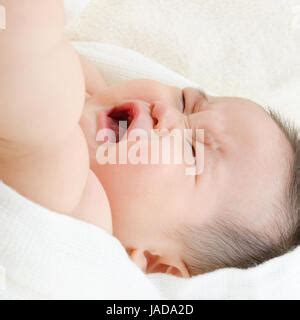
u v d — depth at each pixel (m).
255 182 0.78
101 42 1.05
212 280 0.80
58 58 0.39
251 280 0.80
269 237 0.80
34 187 0.45
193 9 1.06
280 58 1.07
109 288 0.59
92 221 0.56
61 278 0.53
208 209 0.77
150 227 0.75
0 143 0.40
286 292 0.81
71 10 0.96
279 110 1.06
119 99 0.83
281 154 0.81
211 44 1.06
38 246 0.50
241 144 0.79
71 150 0.45
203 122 0.80
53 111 0.39
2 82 0.37
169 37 1.06
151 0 1.05
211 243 0.78
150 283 0.69
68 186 0.46
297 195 0.82
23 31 0.37
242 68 1.07
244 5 1.06
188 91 0.88
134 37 1.05
